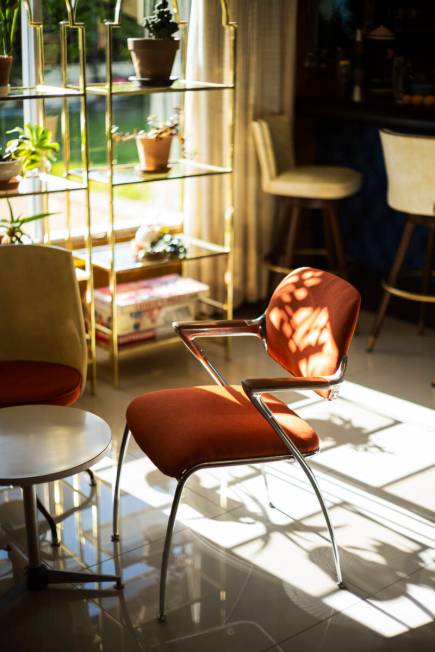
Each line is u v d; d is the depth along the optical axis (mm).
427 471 3211
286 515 2920
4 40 3572
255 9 4402
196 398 2668
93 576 2523
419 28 4656
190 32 4262
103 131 4379
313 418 3625
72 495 3041
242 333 2885
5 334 3141
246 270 4914
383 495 3049
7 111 3971
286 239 4938
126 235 4453
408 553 2715
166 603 2457
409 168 3910
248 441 2414
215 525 2854
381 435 3482
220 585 2541
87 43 4176
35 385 2910
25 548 2729
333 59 4867
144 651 2266
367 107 4543
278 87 4652
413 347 4449
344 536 2799
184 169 4047
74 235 4301
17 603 2449
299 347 2688
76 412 2643
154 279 4406
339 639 2320
